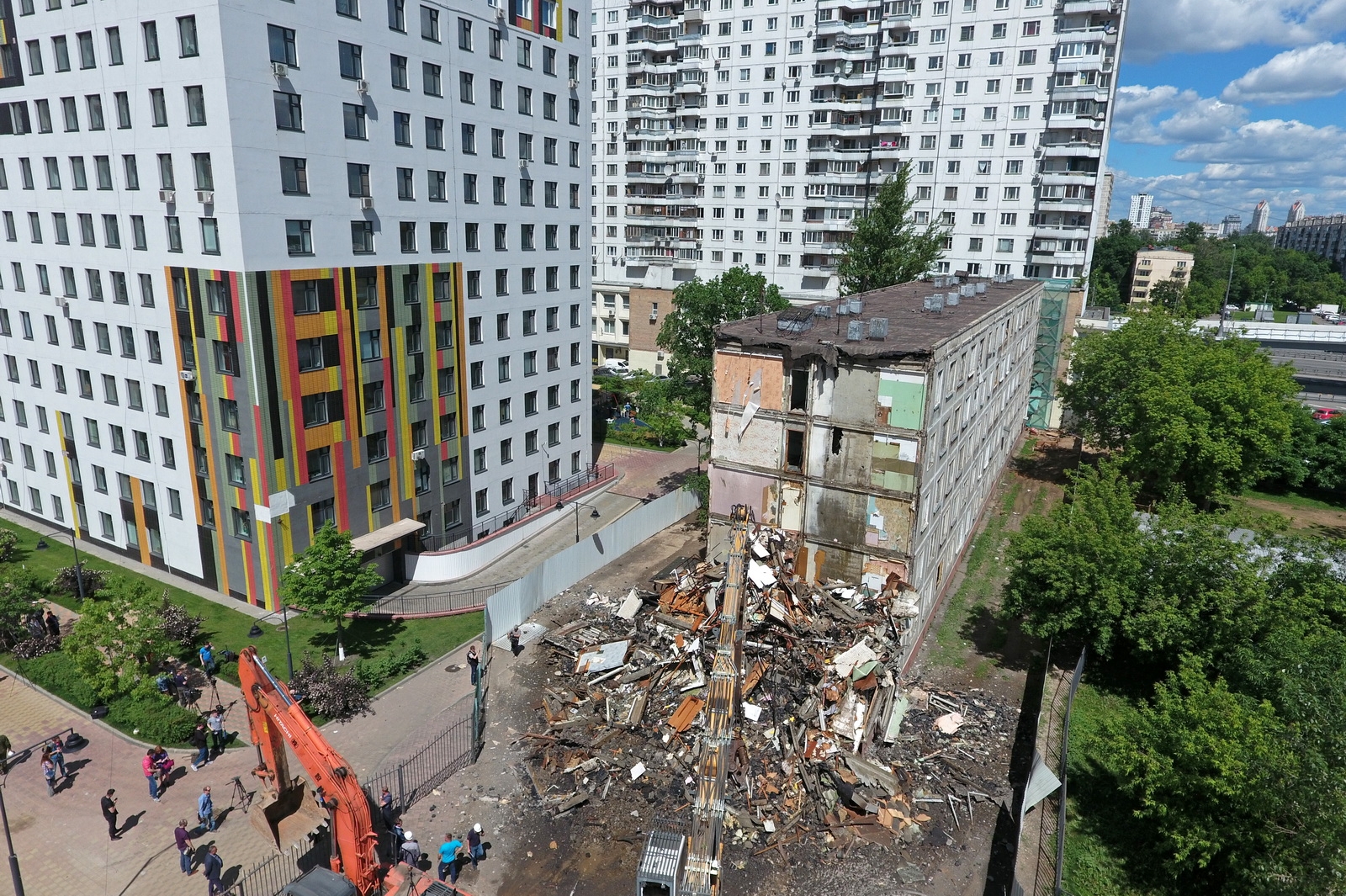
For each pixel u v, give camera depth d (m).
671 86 94.00
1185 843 21.78
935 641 36.97
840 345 32.25
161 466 42.00
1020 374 62.66
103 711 31.33
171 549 43.31
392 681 34.16
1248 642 28.59
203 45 33.06
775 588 32.50
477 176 46.97
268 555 38.72
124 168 38.06
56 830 25.38
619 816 25.27
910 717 30.58
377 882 21.33
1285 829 20.38
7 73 41.94
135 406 42.12
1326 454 59.81
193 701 32.47
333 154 37.91
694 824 21.62
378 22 39.31
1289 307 186.62
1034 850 24.44
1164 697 24.09
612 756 27.67
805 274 90.75
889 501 32.31
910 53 80.31
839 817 25.02
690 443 73.31
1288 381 50.44
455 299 46.38
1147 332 55.97
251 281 34.97
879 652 29.98
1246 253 194.38
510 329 51.50
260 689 22.27
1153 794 23.19
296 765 28.48
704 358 59.75
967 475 42.88
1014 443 66.25
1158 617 30.23
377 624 39.44
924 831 24.95
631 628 34.31
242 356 36.03
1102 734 26.27
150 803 26.64
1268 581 30.52
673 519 52.19
